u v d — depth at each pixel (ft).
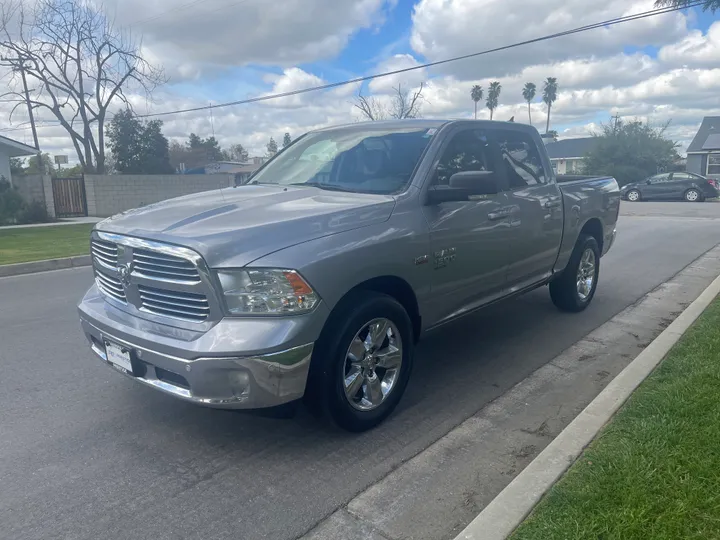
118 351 11.75
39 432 12.50
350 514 9.56
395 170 14.07
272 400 10.43
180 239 10.59
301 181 15.30
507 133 17.42
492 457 11.34
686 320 17.72
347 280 11.14
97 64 92.07
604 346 17.93
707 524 8.14
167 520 9.45
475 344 18.21
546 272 19.01
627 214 66.69
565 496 8.93
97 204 78.48
